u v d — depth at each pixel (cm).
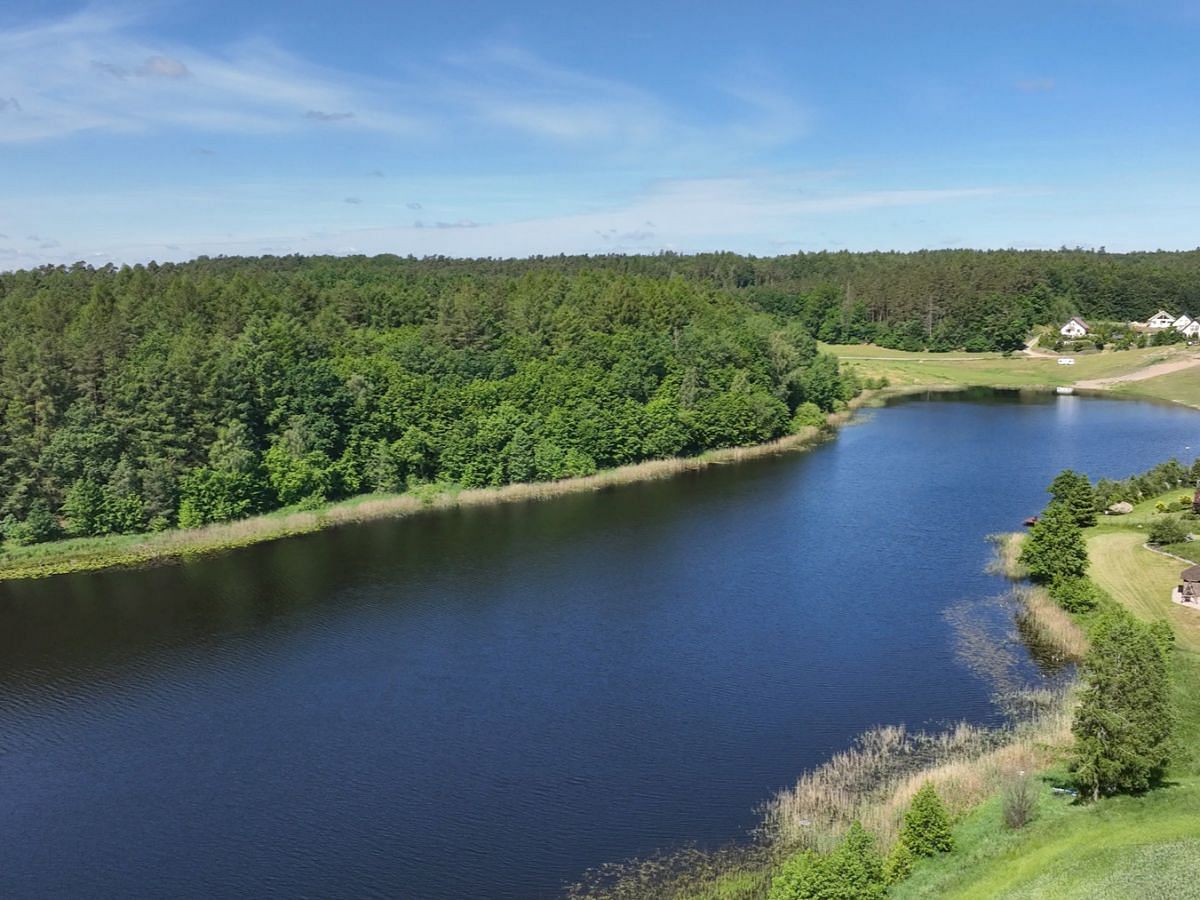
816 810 4847
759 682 6431
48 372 10206
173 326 12875
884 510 10762
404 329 15225
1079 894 3809
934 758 5344
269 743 5825
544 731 5853
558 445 12731
